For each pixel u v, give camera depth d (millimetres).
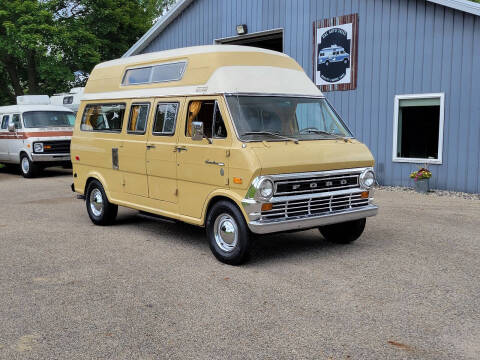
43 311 4766
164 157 6988
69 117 17266
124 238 7699
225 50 6625
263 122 6234
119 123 8023
